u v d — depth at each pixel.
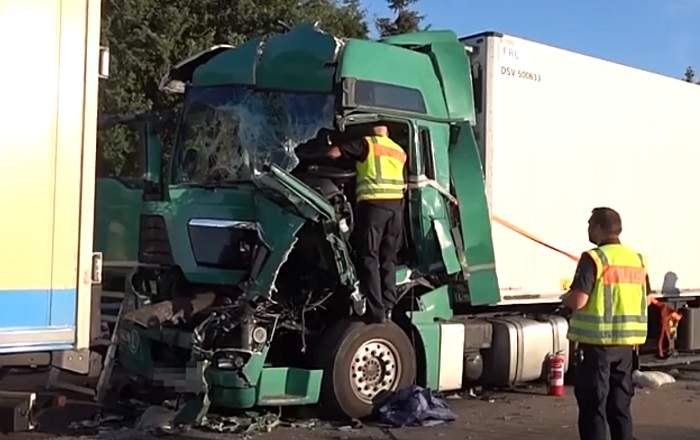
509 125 10.11
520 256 10.23
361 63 8.60
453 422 8.71
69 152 5.73
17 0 5.54
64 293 5.70
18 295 5.51
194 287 8.74
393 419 8.50
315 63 8.68
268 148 8.74
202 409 8.10
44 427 8.06
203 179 9.08
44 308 5.61
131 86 20.42
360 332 8.53
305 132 8.62
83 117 5.79
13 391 5.78
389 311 8.75
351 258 8.42
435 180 9.11
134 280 9.05
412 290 9.17
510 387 10.76
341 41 8.71
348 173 8.52
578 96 10.96
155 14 21.09
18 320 5.50
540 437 8.14
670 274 12.42
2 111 5.49
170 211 8.88
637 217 11.86
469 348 9.85
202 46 21.08
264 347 8.16
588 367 6.61
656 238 12.19
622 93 11.61
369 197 8.44
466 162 9.38
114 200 9.66
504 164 10.05
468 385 10.52
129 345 8.66
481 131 9.89
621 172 11.59
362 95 8.53
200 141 9.24
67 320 5.71
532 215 10.37
